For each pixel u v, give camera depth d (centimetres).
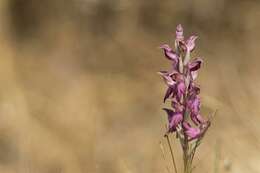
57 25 1908
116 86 1556
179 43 575
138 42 1764
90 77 1644
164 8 1888
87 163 1156
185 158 588
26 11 1944
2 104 1375
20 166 1151
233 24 1869
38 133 1291
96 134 1248
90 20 1853
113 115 1414
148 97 1488
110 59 1730
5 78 1498
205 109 1134
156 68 1608
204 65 1606
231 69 1467
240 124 1100
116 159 1109
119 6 1838
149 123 1367
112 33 1816
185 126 580
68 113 1370
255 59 1664
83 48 1802
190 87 575
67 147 1234
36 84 1619
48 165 1200
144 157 1129
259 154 1024
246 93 1280
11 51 1673
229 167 838
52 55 1814
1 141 1291
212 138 1065
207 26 1875
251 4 1898
